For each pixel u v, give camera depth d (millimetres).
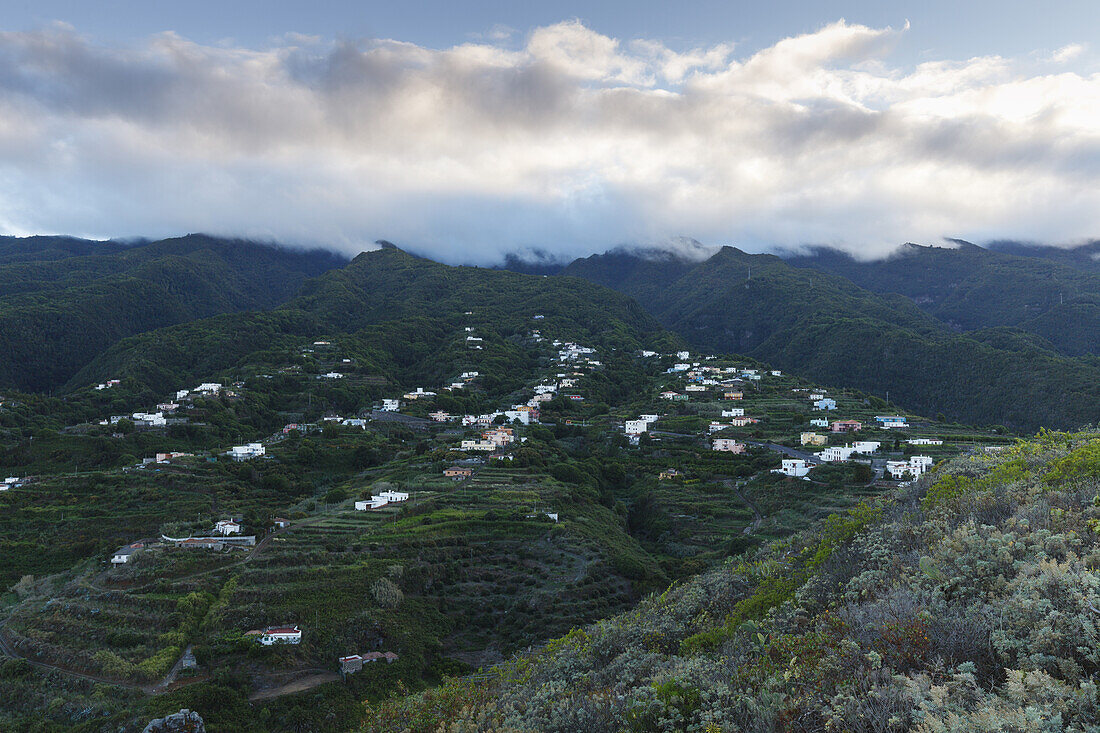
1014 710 6344
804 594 13734
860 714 7211
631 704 10000
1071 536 10172
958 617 8695
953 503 14938
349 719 46750
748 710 8484
